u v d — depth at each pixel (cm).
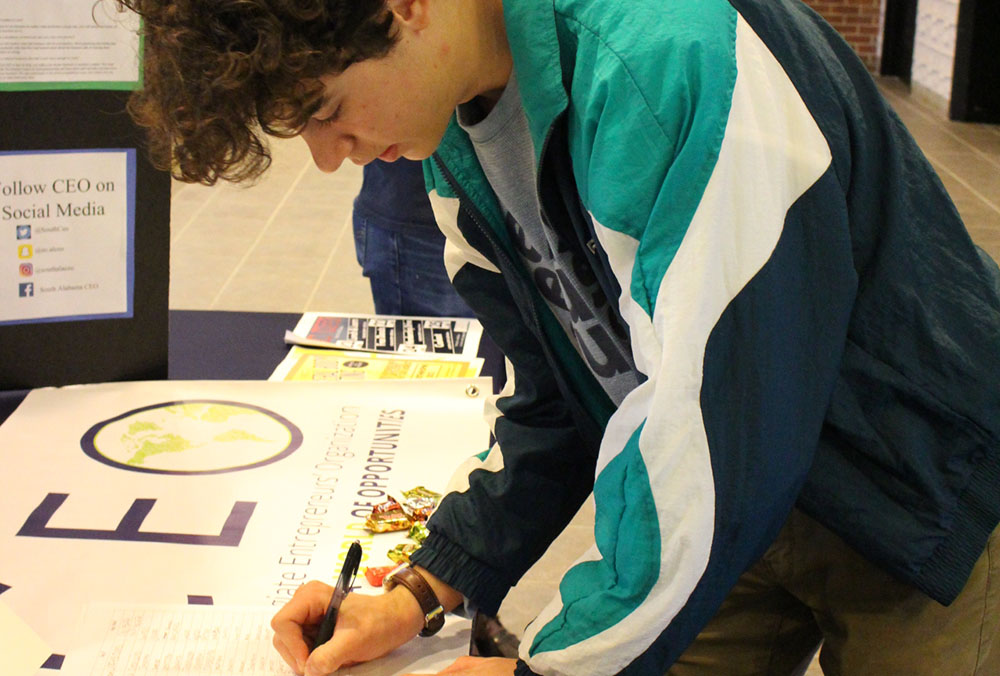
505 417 111
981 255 92
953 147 633
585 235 88
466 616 103
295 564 106
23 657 90
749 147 74
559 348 105
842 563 100
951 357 86
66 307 138
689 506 74
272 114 76
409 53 78
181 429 129
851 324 86
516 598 229
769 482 76
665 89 73
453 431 131
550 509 106
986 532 90
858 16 843
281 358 153
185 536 109
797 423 78
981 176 570
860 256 85
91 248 138
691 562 75
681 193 72
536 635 83
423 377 147
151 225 140
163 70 77
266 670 92
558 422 108
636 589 77
